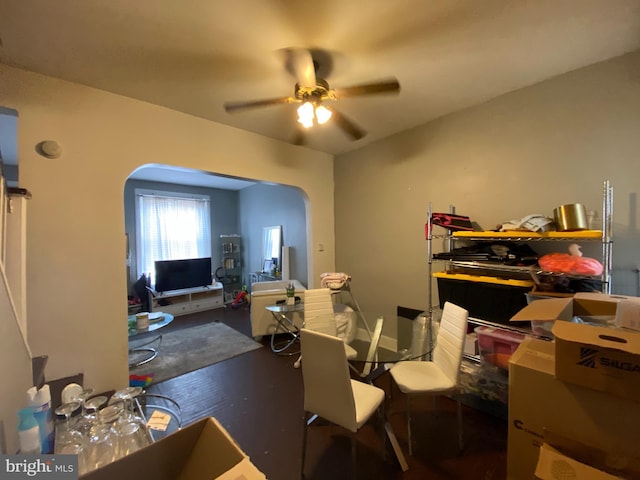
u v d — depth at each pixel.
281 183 3.42
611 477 0.78
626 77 1.83
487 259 2.12
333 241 4.01
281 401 2.30
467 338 2.17
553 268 1.74
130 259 5.19
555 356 0.92
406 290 3.19
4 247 1.62
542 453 0.89
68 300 2.07
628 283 1.83
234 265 6.48
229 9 1.42
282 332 3.74
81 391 1.36
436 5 1.42
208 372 2.83
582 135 1.99
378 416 1.95
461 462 1.65
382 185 3.39
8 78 1.88
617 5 1.42
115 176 2.27
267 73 1.99
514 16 1.50
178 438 0.74
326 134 3.18
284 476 1.58
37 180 1.97
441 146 2.80
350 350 1.96
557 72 2.05
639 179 1.79
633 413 0.79
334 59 1.85
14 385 1.31
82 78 2.04
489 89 2.28
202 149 2.73
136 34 1.59
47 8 1.39
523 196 2.28
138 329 3.03
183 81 2.09
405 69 1.97
